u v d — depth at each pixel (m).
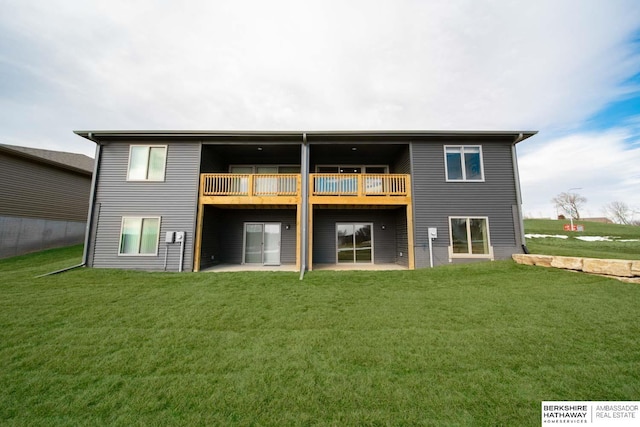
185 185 9.34
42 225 12.74
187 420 2.25
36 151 18.59
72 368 3.05
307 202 9.16
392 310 4.87
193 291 6.08
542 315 4.33
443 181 9.37
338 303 5.29
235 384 2.73
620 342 3.41
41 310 4.85
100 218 9.16
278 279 7.16
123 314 4.70
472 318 4.37
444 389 2.60
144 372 2.97
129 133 9.18
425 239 9.06
